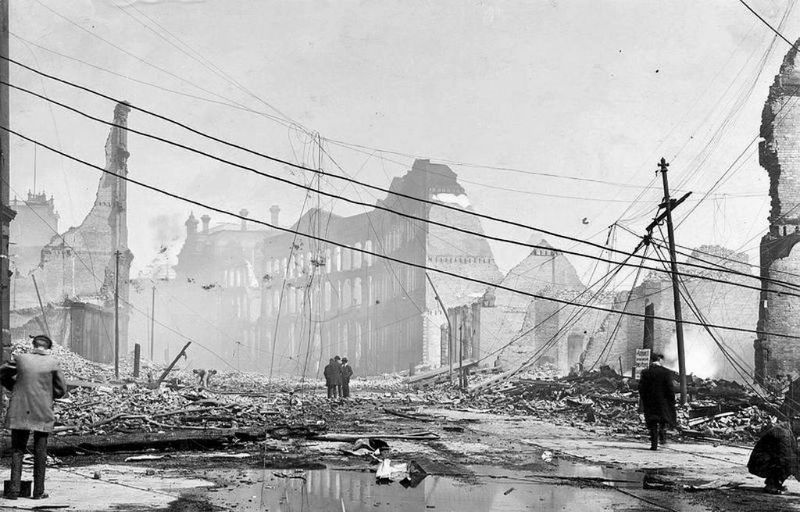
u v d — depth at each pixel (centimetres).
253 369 9819
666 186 2317
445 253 6494
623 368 4128
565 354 4972
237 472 955
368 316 8062
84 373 3922
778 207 3166
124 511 671
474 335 5622
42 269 5334
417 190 6675
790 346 3047
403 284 7088
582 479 931
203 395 2423
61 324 4800
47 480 863
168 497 753
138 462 1055
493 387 4069
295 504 728
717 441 1602
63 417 1711
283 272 9412
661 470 1039
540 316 5069
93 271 5684
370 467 1018
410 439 1462
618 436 1655
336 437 1377
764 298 3127
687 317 4041
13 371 748
